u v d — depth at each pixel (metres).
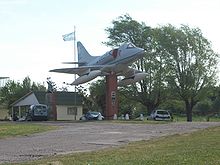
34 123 41.25
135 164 11.14
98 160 12.31
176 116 84.19
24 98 80.31
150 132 26.25
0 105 93.31
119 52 53.00
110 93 52.84
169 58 69.44
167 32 69.38
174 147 14.62
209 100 86.44
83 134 25.55
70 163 11.95
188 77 68.94
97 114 59.62
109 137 23.08
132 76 56.56
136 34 71.12
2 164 12.70
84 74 53.84
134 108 82.12
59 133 26.72
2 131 27.88
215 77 70.12
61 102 74.12
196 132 21.19
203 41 69.62
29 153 16.23
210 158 11.41
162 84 69.19
